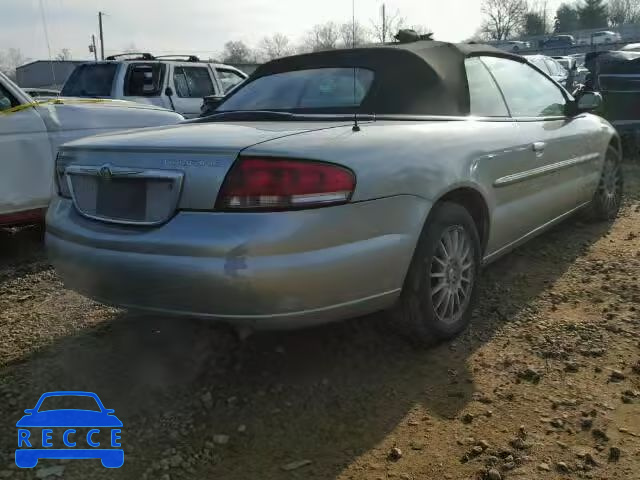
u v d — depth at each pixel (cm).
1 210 511
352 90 371
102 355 334
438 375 308
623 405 276
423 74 364
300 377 309
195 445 260
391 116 338
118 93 898
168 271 259
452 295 336
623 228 552
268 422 274
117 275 272
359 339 344
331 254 263
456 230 331
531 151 399
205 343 344
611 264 455
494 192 361
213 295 255
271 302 256
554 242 514
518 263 465
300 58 411
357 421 273
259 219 254
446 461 244
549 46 5256
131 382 307
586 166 495
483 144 350
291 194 255
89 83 932
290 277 254
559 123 457
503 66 431
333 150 271
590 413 270
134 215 277
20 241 573
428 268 312
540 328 355
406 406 283
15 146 513
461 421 269
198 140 276
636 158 927
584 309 379
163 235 261
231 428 271
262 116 351
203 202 260
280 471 243
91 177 297
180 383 306
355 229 271
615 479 229
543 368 310
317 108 371
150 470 245
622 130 920
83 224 294
